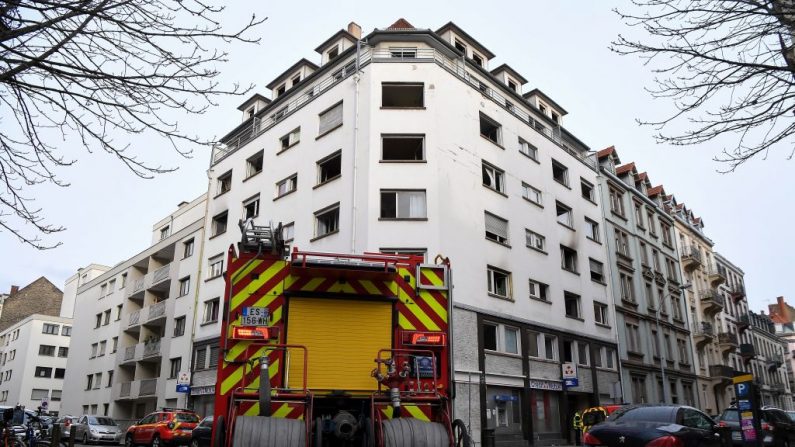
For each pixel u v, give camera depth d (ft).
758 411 30.89
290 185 89.66
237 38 20.53
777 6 21.79
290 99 101.14
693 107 24.25
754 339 190.60
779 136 23.53
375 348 23.71
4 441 39.96
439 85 81.20
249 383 22.07
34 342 212.23
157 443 71.77
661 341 117.08
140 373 119.75
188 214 123.24
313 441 20.12
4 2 17.54
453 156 79.46
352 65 87.76
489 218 82.99
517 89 109.09
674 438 29.17
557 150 102.53
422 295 24.82
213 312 99.45
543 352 84.43
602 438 31.12
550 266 91.35
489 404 73.56
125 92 19.90
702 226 162.81
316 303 23.73
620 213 117.91
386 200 75.61
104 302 145.38
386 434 20.11
